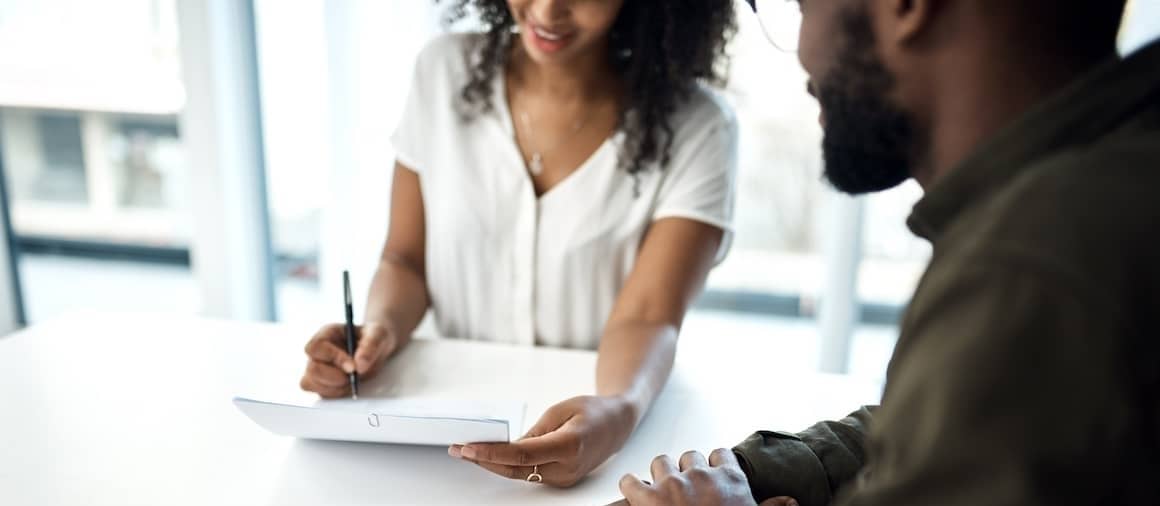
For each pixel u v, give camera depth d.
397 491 0.83
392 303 1.22
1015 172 0.44
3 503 0.80
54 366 1.10
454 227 1.28
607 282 1.27
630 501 0.78
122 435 0.92
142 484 0.83
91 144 3.09
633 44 1.21
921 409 0.41
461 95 1.29
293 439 0.92
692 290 1.18
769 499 0.80
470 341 1.21
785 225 2.34
